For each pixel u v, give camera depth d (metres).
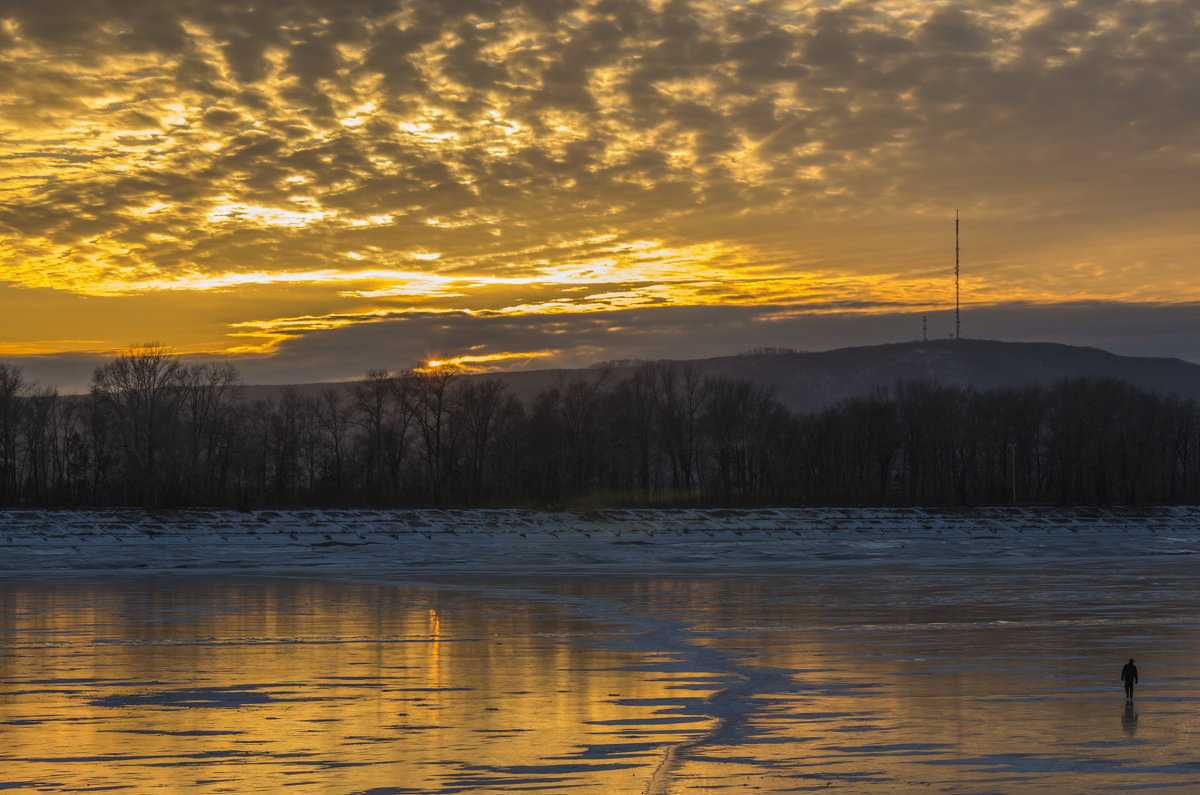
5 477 189.00
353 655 45.97
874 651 47.00
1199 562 120.56
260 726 30.36
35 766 25.70
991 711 32.19
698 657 45.09
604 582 91.94
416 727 30.08
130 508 162.25
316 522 156.00
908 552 143.62
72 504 182.25
